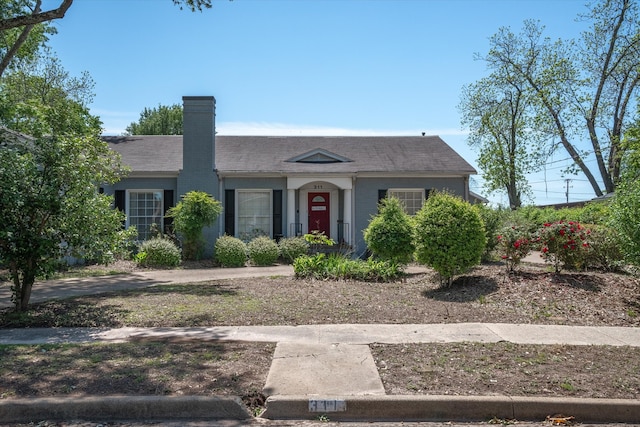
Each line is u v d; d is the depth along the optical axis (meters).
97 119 21.50
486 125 30.03
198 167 17.81
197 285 11.12
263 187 18.38
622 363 5.49
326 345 6.17
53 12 10.42
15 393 4.56
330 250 17.39
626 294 8.80
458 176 18.47
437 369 5.25
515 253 10.37
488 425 4.30
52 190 7.65
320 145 20.88
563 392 4.63
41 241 7.50
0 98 18.03
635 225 8.80
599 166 27.30
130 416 4.39
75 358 5.57
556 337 6.61
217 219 17.88
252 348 6.01
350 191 18.31
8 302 9.15
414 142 21.25
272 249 15.94
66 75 26.58
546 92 27.56
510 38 28.89
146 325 7.27
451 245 9.80
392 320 7.56
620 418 4.37
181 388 4.70
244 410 4.43
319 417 4.43
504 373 5.12
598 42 26.53
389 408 4.43
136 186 18.11
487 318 7.72
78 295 9.80
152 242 15.25
